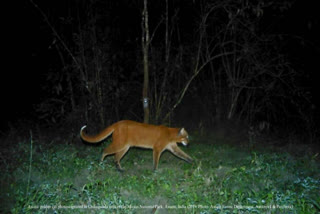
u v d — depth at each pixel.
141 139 3.57
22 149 3.91
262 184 3.06
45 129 5.05
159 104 5.13
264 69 4.96
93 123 4.89
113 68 5.04
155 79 5.17
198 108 5.86
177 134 3.66
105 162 3.65
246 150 4.57
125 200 2.64
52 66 5.20
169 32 5.70
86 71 4.71
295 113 5.83
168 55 5.13
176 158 4.17
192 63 5.64
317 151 4.50
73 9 4.94
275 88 5.44
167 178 3.25
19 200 2.47
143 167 3.76
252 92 5.65
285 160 3.82
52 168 3.34
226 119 5.73
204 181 3.04
